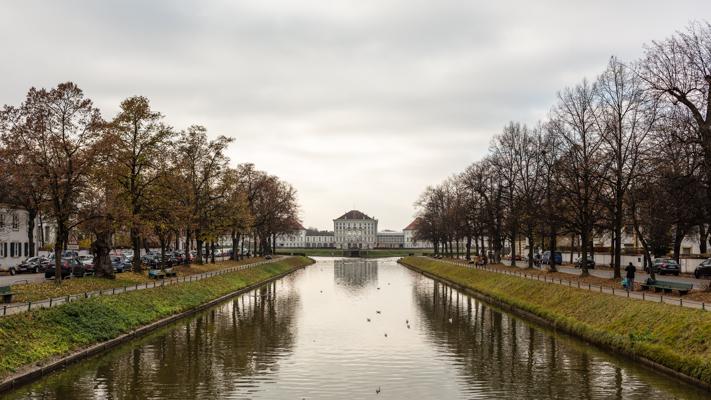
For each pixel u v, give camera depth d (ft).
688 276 220.02
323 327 161.99
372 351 128.67
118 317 138.41
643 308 121.70
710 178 130.31
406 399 91.45
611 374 102.63
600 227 199.93
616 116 183.11
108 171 176.86
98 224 177.58
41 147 159.53
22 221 282.77
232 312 192.44
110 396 90.58
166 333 146.51
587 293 153.69
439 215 500.33
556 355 119.96
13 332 101.19
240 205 313.94
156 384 98.22
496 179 295.28
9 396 87.97
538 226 268.41
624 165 180.24
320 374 107.45
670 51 141.59
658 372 101.71
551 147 231.09
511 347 131.64
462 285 280.92
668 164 144.87
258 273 334.65
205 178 275.39
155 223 211.61
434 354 125.39
